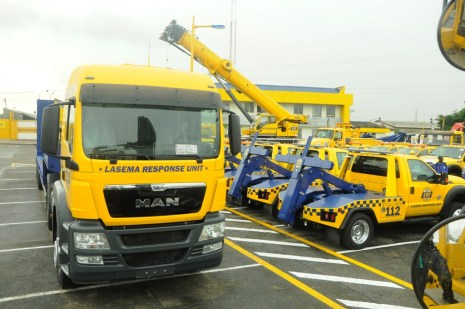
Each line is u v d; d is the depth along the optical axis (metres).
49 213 7.82
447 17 2.51
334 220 7.17
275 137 21.36
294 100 49.00
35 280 5.57
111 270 4.39
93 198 4.33
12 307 4.71
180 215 4.70
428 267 2.40
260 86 50.91
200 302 4.95
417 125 78.81
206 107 5.11
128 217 4.43
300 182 7.93
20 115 53.78
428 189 8.18
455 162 17.47
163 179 4.61
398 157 8.01
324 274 6.07
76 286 5.33
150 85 4.91
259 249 7.32
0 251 6.87
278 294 5.26
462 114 65.69
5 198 12.02
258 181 10.91
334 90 54.09
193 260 4.81
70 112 5.06
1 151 30.95
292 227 9.05
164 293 5.22
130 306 4.80
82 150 4.35
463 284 2.27
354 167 9.03
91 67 4.80
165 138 4.78
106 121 4.57
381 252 7.30
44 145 4.44
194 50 18.48
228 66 18.86
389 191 7.88
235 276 5.90
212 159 4.95
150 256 4.63
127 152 4.56
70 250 4.34
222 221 5.07
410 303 5.05
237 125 5.54
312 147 12.02
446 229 2.35
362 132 35.69
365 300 5.12
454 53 2.50
